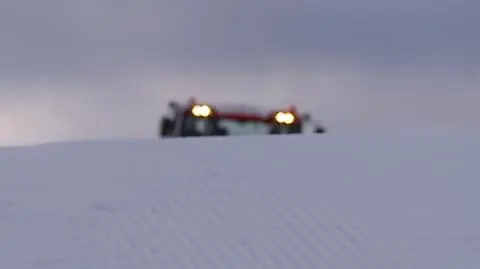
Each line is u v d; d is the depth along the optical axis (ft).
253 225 79.30
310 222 80.38
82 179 90.38
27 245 75.46
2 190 87.61
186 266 71.51
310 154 98.84
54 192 86.79
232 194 85.92
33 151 101.76
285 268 71.56
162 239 76.23
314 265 72.28
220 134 135.13
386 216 82.23
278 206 83.56
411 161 96.94
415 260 73.92
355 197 86.33
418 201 86.02
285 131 134.72
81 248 74.74
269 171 92.32
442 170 94.17
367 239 77.46
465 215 83.05
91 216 80.84
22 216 81.00
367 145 102.83
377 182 90.38
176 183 88.38
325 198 85.76
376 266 72.59
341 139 105.91
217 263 72.08
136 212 81.56
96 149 101.71
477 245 76.84
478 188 89.45
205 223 79.46
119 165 94.63
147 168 93.35
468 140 105.50
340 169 93.86
